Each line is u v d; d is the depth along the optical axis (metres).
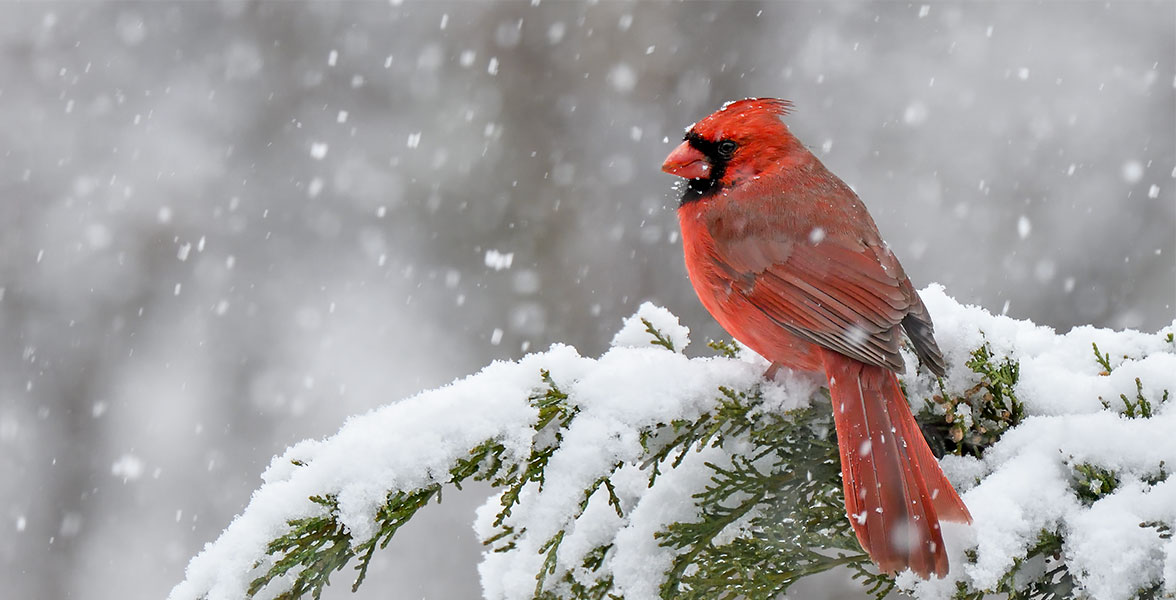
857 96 15.15
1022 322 4.91
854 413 4.48
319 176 14.83
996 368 4.45
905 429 4.37
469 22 15.24
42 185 15.07
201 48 15.81
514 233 13.95
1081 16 15.52
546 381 4.46
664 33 15.10
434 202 14.31
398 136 14.78
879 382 4.60
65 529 12.83
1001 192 14.03
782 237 5.24
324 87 15.42
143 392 13.65
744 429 4.65
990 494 3.91
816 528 4.47
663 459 4.46
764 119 5.65
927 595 4.01
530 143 14.44
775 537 4.43
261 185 14.91
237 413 13.42
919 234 13.79
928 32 15.59
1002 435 4.30
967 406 4.46
